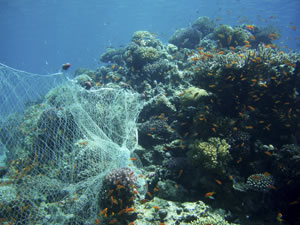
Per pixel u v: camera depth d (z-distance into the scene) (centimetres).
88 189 441
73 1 4297
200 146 474
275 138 598
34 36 8725
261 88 601
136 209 426
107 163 489
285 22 5459
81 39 11325
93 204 422
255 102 618
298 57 687
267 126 583
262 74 604
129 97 673
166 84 813
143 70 901
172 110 667
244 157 519
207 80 634
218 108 601
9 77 578
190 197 471
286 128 593
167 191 468
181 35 1397
